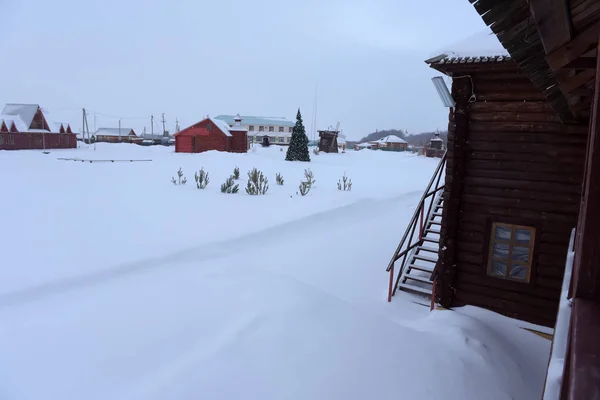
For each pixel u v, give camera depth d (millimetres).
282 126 93500
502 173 6637
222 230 10570
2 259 7391
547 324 6469
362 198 16016
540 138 6312
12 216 10172
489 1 2574
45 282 6621
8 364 4367
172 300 6086
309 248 10039
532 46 3139
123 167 23047
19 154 31125
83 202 12359
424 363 4641
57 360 4492
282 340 4758
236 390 3984
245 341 4750
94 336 5020
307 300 5801
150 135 91062
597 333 1883
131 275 7273
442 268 7027
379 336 5043
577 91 4199
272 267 8570
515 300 6707
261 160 31625
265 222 11656
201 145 41469
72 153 36188
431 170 30594
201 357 4449
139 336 5027
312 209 13594
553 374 2215
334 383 4172
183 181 17344
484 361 5008
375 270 8719
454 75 6617
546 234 6406
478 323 6152
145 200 13367
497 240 6773
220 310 5684
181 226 10648
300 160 34125
